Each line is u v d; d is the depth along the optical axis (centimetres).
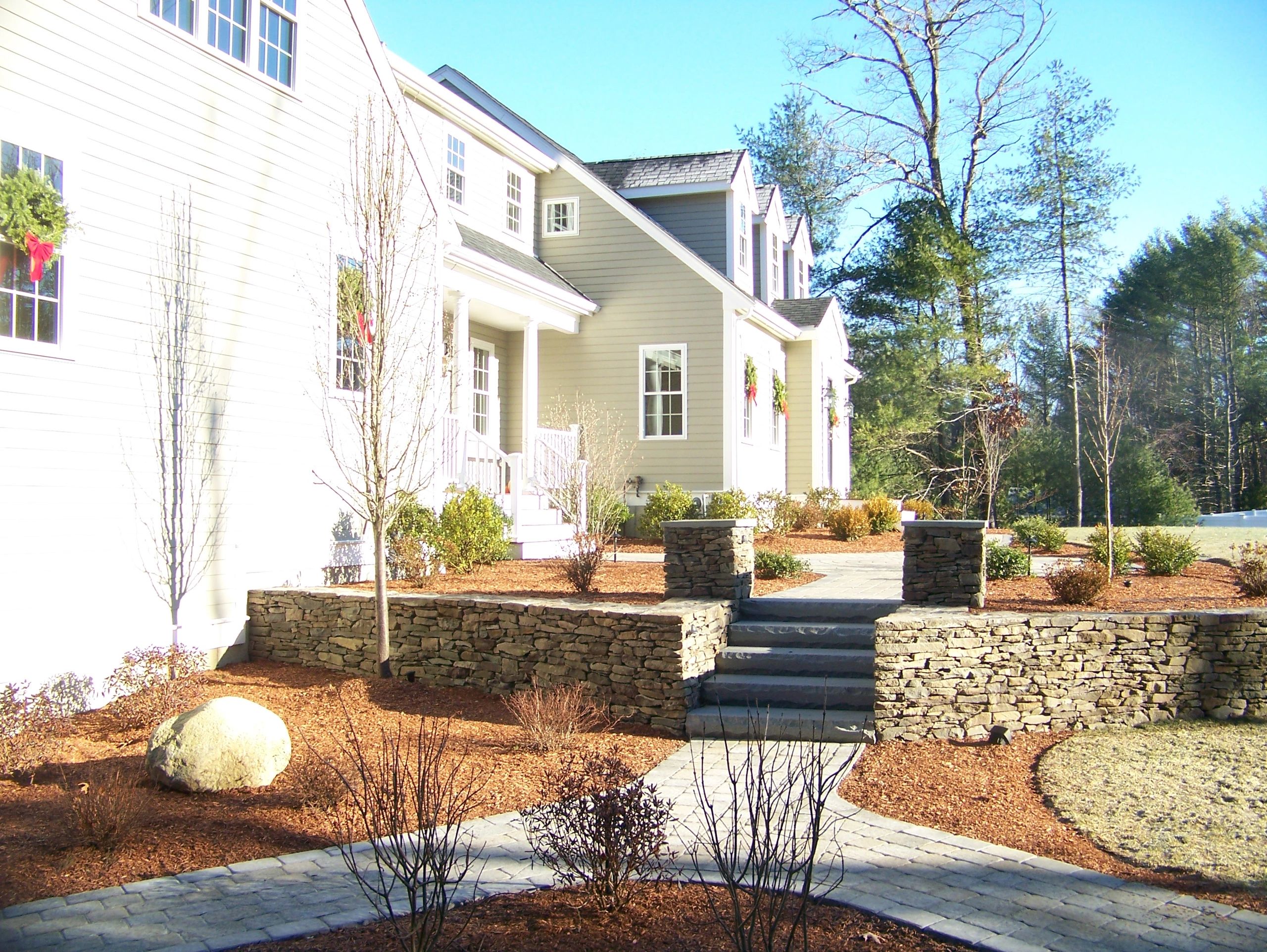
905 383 3180
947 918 460
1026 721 805
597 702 860
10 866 515
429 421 1156
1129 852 548
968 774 701
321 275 1102
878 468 3500
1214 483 4312
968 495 2855
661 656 827
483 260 1498
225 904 475
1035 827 593
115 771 664
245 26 998
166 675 827
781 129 4303
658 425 1931
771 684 840
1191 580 1181
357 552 1169
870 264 3653
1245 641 834
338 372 1135
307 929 445
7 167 752
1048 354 4578
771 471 2270
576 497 1584
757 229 2623
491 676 916
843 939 439
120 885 499
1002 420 2184
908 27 3183
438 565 1193
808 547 1709
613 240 1969
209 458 953
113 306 846
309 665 995
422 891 477
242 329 993
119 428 853
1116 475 3847
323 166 1104
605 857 466
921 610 866
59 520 797
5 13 751
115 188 848
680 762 736
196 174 934
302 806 615
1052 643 814
